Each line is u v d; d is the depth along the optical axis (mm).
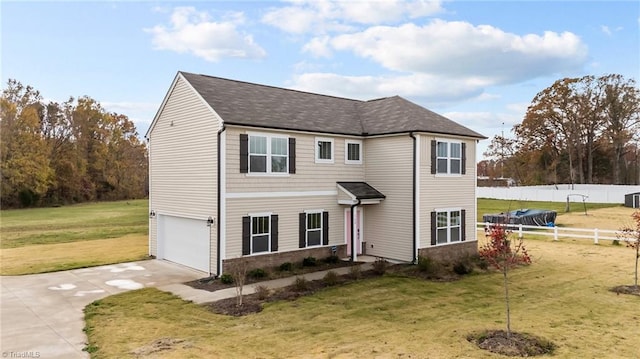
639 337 9398
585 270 16938
